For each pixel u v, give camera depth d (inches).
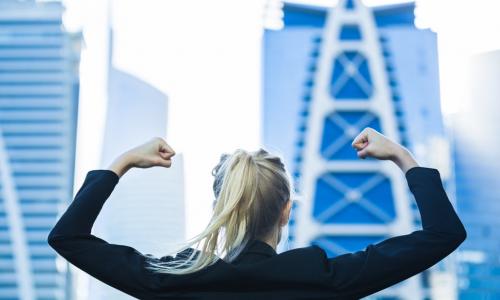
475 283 2046.0
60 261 1995.6
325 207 1945.1
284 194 49.8
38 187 2037.4
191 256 48.0
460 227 47.1
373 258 46.5
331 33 2071.9
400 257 46.2
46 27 2139.5
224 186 48.7
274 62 2046.0
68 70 2112.5
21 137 2060.8
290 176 51.8
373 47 2069.4
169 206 1951.3
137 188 2027.6
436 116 2047.2
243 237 48.6
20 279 1978.3
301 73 2043.6
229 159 50.6
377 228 1927.9
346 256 48.1
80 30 2140.7
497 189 2068.2
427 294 2016.5
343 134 2007.9
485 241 2071.9
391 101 2043.6
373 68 2055.9
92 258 47.1
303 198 52.3
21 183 2039.9
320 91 2027.6
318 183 1967.3
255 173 48.7
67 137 2074.3
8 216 2006.6
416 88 2062.0
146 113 2246.6
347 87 2049.7
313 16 2082.9
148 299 46.9
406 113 2047.2
